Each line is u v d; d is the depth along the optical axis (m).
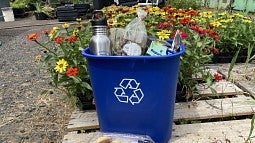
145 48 1.40
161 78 1.26
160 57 1.21
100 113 1.41
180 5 6.20
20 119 1.96
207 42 2.11
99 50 1.31
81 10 6.52
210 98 1.98
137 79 1.27
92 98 1.86
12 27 6.17
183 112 1.76
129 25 1.40
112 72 1.27
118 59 1.23
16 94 2.41
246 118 1.75
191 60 1.93
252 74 2.36
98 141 1.33
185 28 2.10
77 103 1.88
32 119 1.95
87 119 1.73
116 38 1.40
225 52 2.78
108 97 1.33
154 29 2.05
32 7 8.36
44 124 1.87
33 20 7.18
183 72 1.92
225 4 6.83
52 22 6.53
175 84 1.35
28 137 1.73
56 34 2.15
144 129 1.38
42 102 2.21
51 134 1.75
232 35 2.77
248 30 2.81
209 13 3.07
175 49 1.36
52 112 2.03
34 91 2.46
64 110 2.05
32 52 3.94
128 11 2.64
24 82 2.71
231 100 1.90
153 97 1.30
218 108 1.80
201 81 2.16
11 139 1.71
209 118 1.71
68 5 6.72
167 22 2.17
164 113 1.36
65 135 1.59
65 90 2.20
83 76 1.88
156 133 1.39
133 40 1.36
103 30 1.32
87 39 1.99
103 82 1.31
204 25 2.64
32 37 1.95
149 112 1.33
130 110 1.34
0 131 1.82
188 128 1.60
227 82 2.18
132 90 1.29
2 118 1.99
